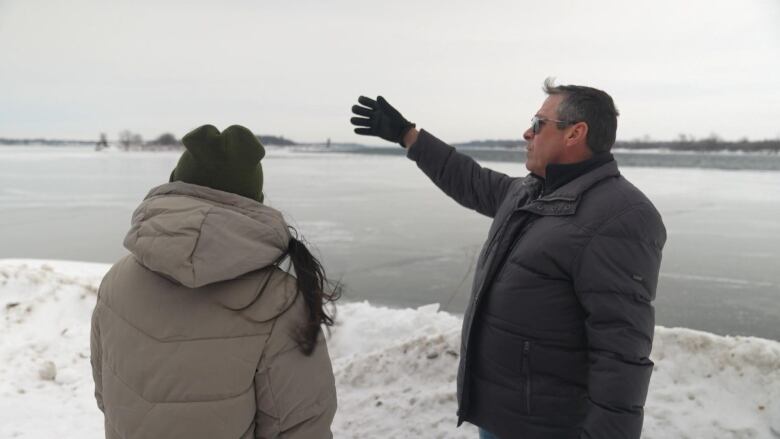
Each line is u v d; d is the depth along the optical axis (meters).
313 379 1.33
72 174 47.12
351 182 40.69
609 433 1.66
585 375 1.86
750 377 3.17
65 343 5.00
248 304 1.26
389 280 10.42
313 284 1.34
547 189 1.99
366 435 3.29
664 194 30.78
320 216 20.45
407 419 3.37
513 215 2.00
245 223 1.23
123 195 28.80
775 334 7.48
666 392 3.21
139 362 1.27
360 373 3.95
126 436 1.29
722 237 15.88
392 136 2.76
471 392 2.09
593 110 1.90
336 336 5.47
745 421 2.97
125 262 1.42
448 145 2.74
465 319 2.19
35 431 3.53
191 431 1.24
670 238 15.72
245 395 1.25
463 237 15.60
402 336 5.42
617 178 1.89
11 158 91.00
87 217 20.23
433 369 3.81
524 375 1.90
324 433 1.36
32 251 13.99
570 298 1.81
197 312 1.26
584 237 1.75
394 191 32.09
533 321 1.86
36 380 4.28
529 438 1.92
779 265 11.92
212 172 1.30
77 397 4.09
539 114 2.02
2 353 4.57
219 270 1.17
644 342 1.70
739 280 10.54
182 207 1.21
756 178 47.97
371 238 15.39
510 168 64.44
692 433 2.94
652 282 1.74
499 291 1.95
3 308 5.31
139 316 1.29
